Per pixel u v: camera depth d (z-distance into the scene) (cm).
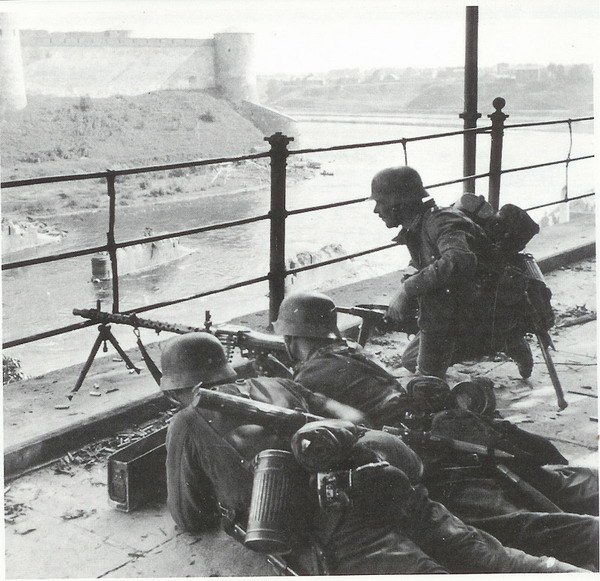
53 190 5409
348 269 3725
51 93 6569
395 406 294
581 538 249
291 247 4234
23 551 278
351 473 229
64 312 3119
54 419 357
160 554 277
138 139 6425
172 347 291
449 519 247
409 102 9181
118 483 303
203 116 6688
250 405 258
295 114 9119
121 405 373
